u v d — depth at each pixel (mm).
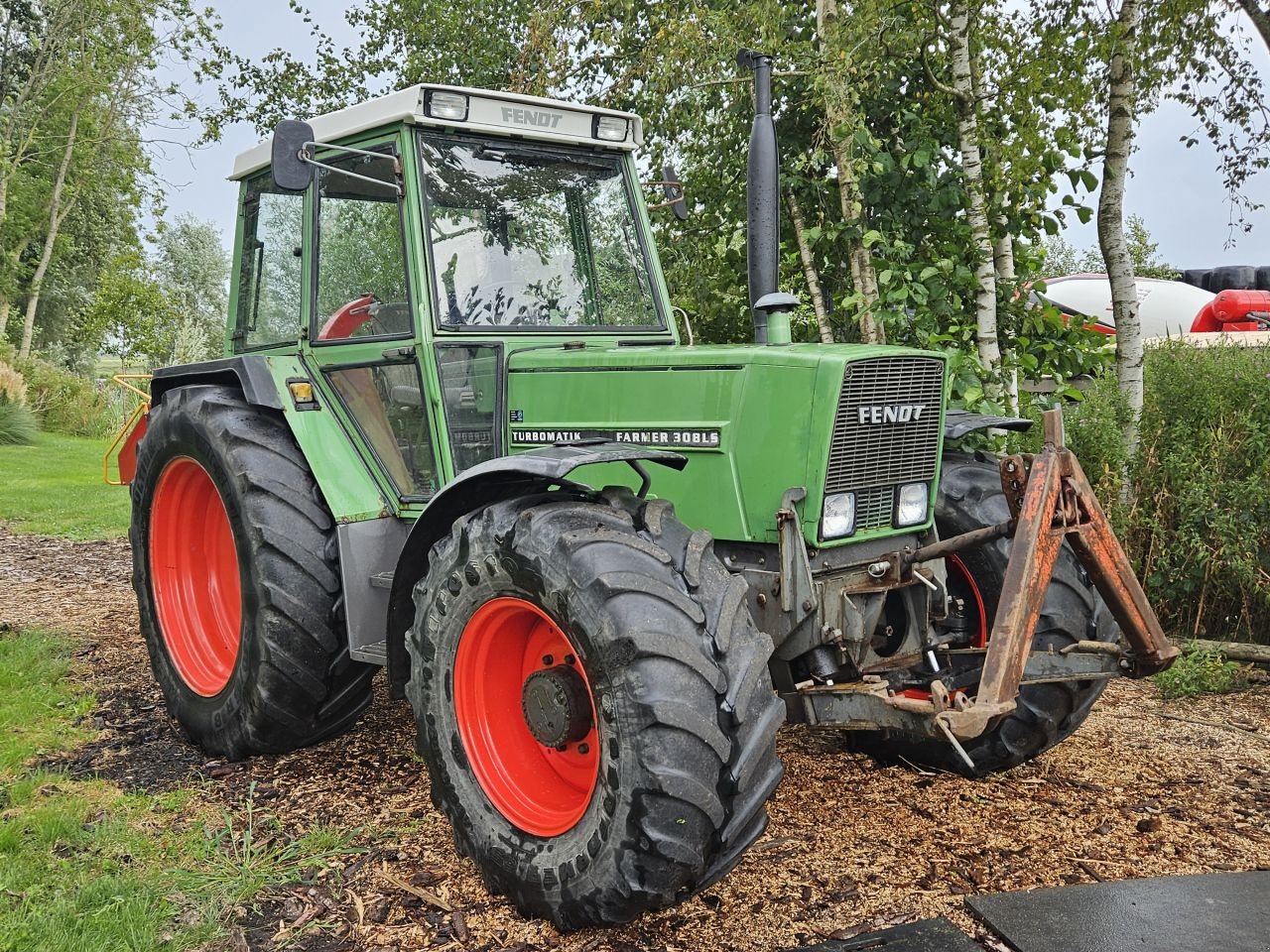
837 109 5887
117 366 41375
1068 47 5703
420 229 3705
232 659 4414
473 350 3775
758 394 3193
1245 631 5395
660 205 4434
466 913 2924
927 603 3439
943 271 5660
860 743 4062
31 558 8500
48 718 4562
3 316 29141
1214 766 3941
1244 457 5426
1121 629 3170
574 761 3076
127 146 29984
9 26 28062
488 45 11297
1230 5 5730
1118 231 5793
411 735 4391
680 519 3332
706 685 2617
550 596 2768
